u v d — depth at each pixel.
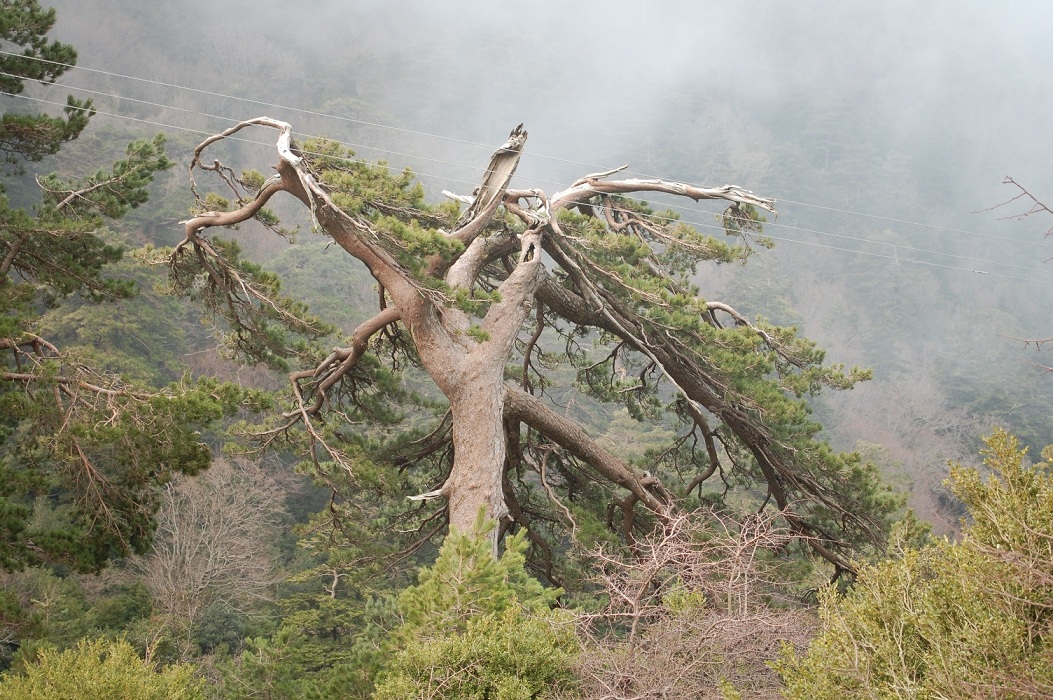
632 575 9.77
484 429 14.66
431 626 9.22
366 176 14.26
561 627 8.98
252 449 17.11
